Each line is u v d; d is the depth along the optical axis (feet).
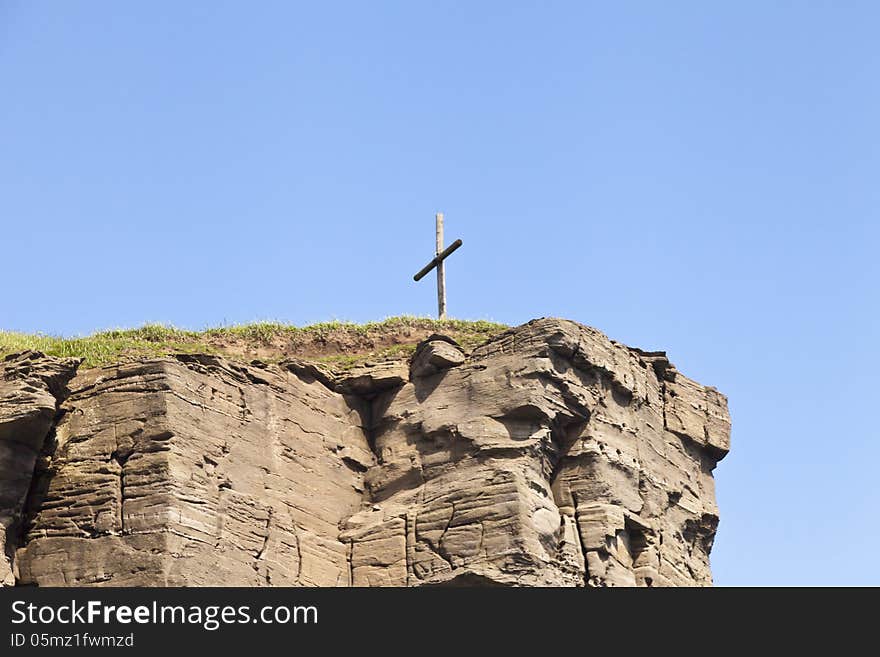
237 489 416.26
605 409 451.94
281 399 437.58
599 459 441.68
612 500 440.04
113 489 403.34
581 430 444.96
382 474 443.73
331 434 445.37
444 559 422.41
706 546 479.82
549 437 437.58
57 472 409.08
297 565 420.77
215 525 406.62
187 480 405.80
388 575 426.10
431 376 451.53
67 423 414.62
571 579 425.28
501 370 442.91
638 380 467.52
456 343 455.22
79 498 404.57
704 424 487.20
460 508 426.51
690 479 477.77
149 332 465.47
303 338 469.98
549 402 437.99
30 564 399.85
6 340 459.32
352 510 440.45
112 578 394.11
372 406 456.45
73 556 398.62
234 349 461.78
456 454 436.76
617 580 433.48
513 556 416.46
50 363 413.80
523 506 422.41
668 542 457.68
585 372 450.71
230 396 426.51
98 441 410.31
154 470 403.75
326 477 438.81
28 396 403.34
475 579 416.67
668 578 450.71
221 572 402.93
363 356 465.47
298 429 437.99
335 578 426.51
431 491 433.89
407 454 443.73
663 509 459.73
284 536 420.77
